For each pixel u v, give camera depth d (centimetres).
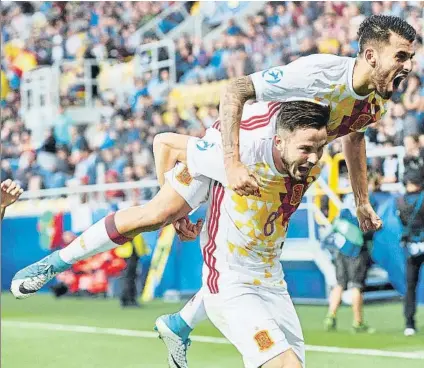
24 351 736
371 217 447
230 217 385
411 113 940
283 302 399
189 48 1352
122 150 1257
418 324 824
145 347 732
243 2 1316
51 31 1625
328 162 905
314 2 1216
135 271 1016
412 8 1088
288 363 367
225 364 641
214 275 395
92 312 988
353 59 369
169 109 1300
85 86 1513
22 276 427
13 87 1623
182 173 395
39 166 1445
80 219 1155
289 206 386
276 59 1224
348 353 677
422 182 750
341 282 795
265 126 377
